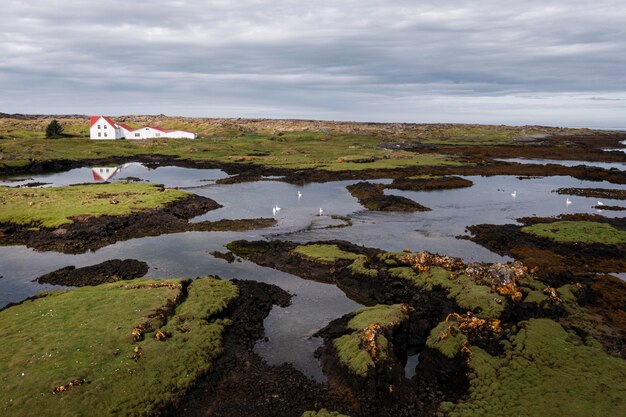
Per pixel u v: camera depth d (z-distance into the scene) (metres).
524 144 188.00
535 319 31.25
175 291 35.62
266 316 34.47
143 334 28.88
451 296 34.31
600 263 46.00
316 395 24.98
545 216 66.88
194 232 57.72
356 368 25.50
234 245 51.50
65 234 54.50
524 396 24.02
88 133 190.75
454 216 67.12
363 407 24.06
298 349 29.84
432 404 24.59
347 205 74.62
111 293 35.31
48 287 40.25
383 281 38.56
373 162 123.50
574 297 35.00
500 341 28.52
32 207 64.12
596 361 26.67
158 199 71.62
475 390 24.92
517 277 35.78
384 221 63.88
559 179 103.25
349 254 45.94
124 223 59.41
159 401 23.41
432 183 92.94
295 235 56.31
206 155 140.00
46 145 142.38
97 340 27.80
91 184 88.00
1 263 46.62
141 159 134.62
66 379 23.88
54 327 29.53
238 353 28.97
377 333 27.78
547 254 48.78
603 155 150.62
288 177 102.88
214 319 32.19
